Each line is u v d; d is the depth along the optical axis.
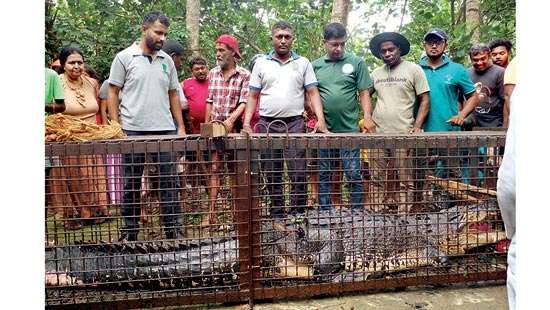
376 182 3.00
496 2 7.15
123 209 3.04
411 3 8.37
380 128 4.33
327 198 3.20
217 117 4.59
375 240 3.04
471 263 3.14
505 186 1.41
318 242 3.03
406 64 4.29
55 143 2.62
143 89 3.76
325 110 4.23
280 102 3.99
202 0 10.30
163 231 3.00
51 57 6.89
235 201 2.78
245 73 4.59
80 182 2.86
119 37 8.18
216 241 2.99
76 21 7.70
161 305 2.76
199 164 2.78
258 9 10.80
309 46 9.05
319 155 2.97
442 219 3.26
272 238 3.01
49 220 2.79
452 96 4.41
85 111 4.43
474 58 4.72
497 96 4.66
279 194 2.91
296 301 2.91
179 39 8.03
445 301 2.90
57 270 2.68
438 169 3.06
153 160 3.04
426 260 3.10
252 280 2.81
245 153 2.75
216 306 2.83
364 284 2.96
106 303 2.71
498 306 2.81
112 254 2.89
